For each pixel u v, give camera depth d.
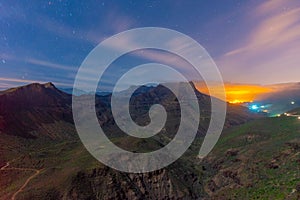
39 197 130.00
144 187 150.50
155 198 148.25
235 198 121.12
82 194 135.00
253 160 154.88
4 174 160.38
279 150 152.50
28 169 164.12
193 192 155.00
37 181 145.25
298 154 140.50
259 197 109.81
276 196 103.62
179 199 149.00
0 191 144.62
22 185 143.38
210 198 139.88
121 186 144.38
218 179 158.88
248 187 128.50
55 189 135.62
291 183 110.44
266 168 140.00
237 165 159.38
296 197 95.62
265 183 123.31
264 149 163.62
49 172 153.12
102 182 143.12
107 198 137.38
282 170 131.50
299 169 124.94
